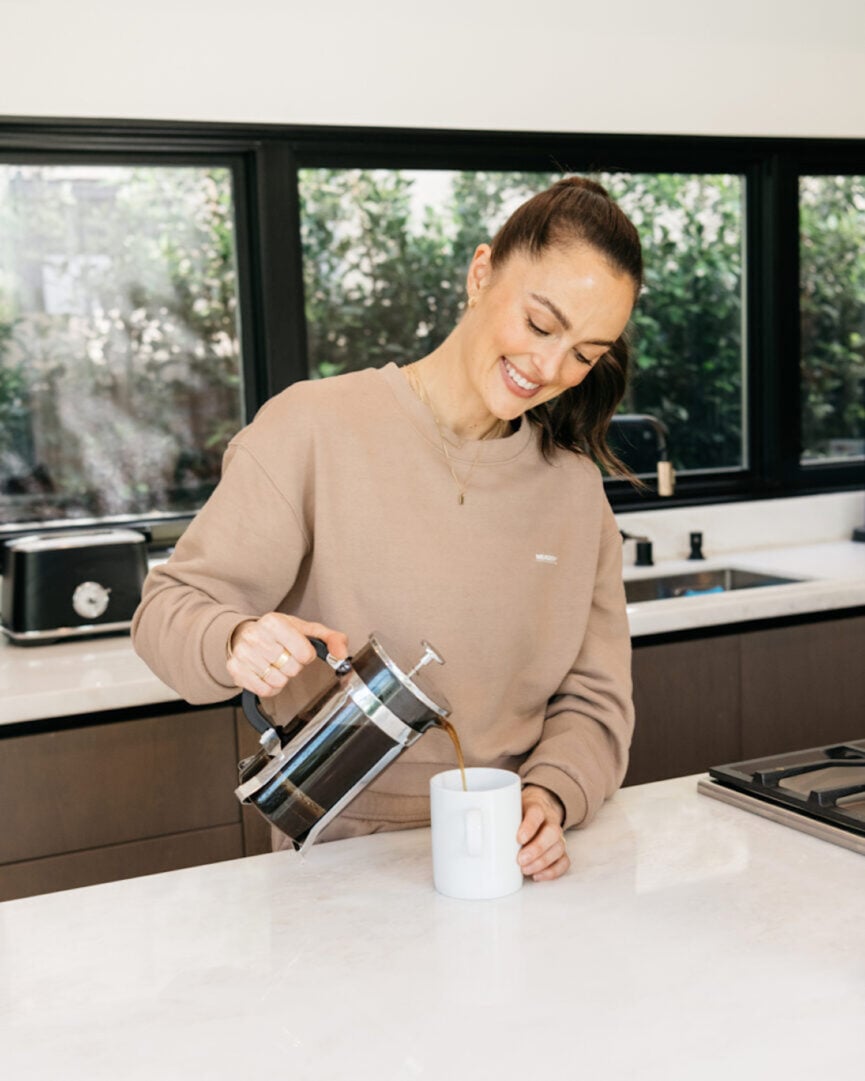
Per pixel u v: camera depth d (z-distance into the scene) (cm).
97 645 253
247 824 237
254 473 144
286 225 298
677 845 136
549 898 123
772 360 359
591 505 159
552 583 155
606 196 138
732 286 358
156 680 225
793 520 356
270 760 126
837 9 344
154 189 291
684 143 335
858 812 138
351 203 308
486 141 312
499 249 140
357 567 147
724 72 336
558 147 322
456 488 149
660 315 350
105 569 253
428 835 143
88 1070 95
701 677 276
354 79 297
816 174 357
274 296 299
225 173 297
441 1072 93
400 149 306
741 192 355
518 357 138
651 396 352
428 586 148
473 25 305
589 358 141
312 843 129
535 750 150
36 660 241
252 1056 96
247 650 125
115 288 291
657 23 325
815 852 133
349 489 146
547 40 314
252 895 127
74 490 293
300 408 146
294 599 154
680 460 357
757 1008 101
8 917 123
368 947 114
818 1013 100
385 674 122
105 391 293
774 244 354
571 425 156
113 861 228
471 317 147
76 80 274
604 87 322
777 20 338
